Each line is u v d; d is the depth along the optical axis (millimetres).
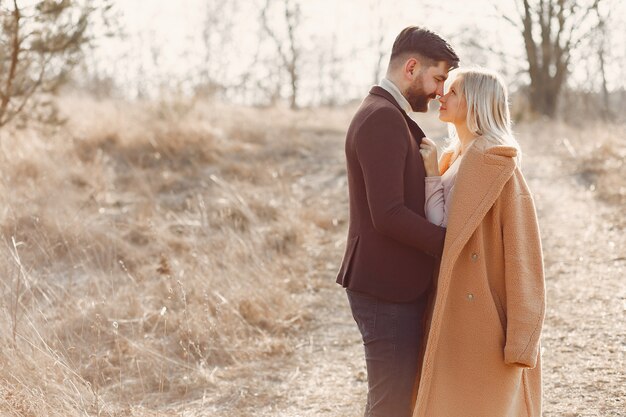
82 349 4332
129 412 3625
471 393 2715
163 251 5992
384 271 2709
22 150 8000
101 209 6980
